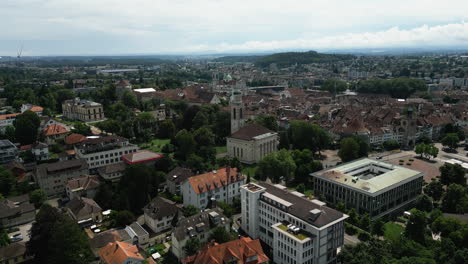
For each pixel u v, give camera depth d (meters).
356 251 126.12
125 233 143.12
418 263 108.62
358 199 169.75
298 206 136.25
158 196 178.62
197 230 134.75
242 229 158.88
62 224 120.38
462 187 175.00
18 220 159.88
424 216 140.50
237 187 184.25
